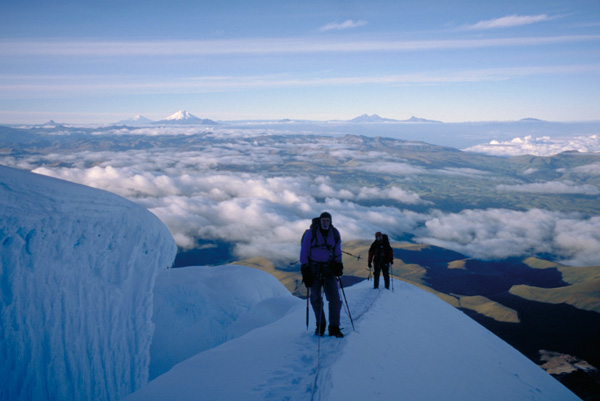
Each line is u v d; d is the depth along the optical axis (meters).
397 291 12.34
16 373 5.68
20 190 6.59
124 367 8.30
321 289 5.87
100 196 8.33
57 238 6.77
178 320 15.31
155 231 10.04
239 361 5.04
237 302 17.64
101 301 7.82
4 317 5.67
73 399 6.57
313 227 5.79
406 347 5.80
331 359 4.68
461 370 5.70
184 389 4.20
